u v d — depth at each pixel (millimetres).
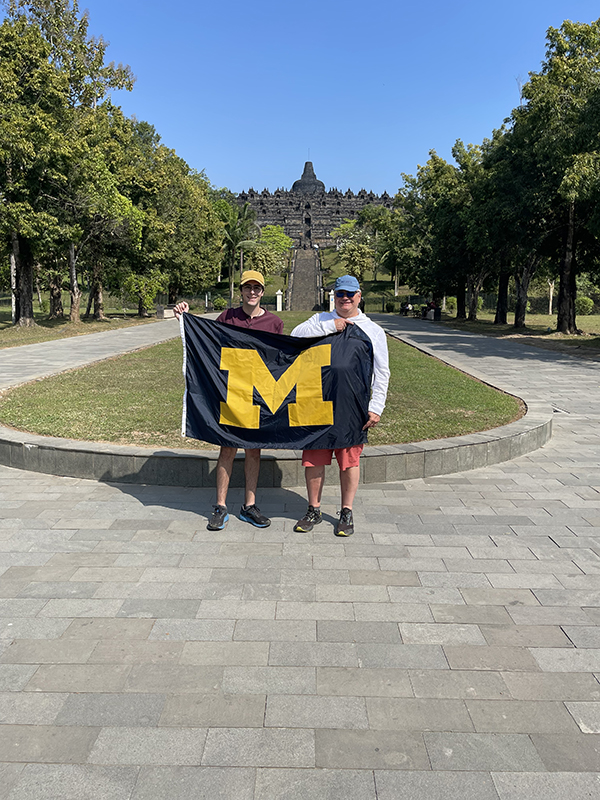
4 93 22344
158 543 4383
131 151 34219
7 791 2170
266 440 4555
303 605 3504
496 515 5027
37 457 6148
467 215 26766
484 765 2309
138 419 7449
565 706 2652
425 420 7602
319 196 163625
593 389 11391
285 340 4578
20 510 5066
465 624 3314
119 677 2822
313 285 87375
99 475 5906
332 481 5816
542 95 20359
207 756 2340
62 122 25656
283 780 2229
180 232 42125
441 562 4102
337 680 2814
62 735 2449
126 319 38281
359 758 2336
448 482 5949
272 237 113688
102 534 4551
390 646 3094
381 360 4562
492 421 7570
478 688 2768
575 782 2230
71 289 30391
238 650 3047
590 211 22797
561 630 3268
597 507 5246
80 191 25672
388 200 162000
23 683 2773
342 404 4434
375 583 3787
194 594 3623
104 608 3453
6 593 3627
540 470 6391
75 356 15672
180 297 58188
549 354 17828
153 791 2176
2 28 23016
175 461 5699
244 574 3896
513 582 3818
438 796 2162
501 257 29078
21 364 13906
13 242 25625
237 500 5355
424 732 2480
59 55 28016
